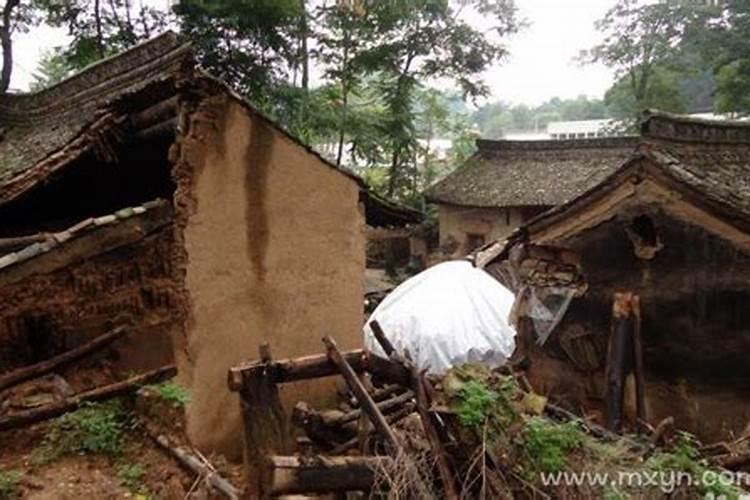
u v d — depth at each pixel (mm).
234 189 7312
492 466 4559
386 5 19531
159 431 6266
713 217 6461
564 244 7609
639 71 25312
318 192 8227
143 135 7316
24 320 6246
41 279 6270
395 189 23312
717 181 6934
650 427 6672
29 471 5547
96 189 8945
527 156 22156
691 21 22688
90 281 6598
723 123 8086
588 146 21094
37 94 10977
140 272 6922
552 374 7980
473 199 20406
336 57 19906
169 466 5879
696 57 24844
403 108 21609
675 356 6914
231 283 7340
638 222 7086
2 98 11203
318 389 8250
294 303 8023
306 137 17141
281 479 4445
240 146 7312
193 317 6930
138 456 6023
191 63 6645
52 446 5902
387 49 20297
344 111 19172
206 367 7078
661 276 6930
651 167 6676
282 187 7793
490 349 10742
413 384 5066
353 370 5129
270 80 15953
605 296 7375
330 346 5027
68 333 6488
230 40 15164
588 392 7598
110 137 7199
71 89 10367
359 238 8797
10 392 6199
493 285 11820
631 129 25250
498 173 21688
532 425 4816
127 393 6516
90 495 5316
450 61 21516
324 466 4508
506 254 8438
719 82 22422
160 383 6676
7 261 6031
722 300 6566
